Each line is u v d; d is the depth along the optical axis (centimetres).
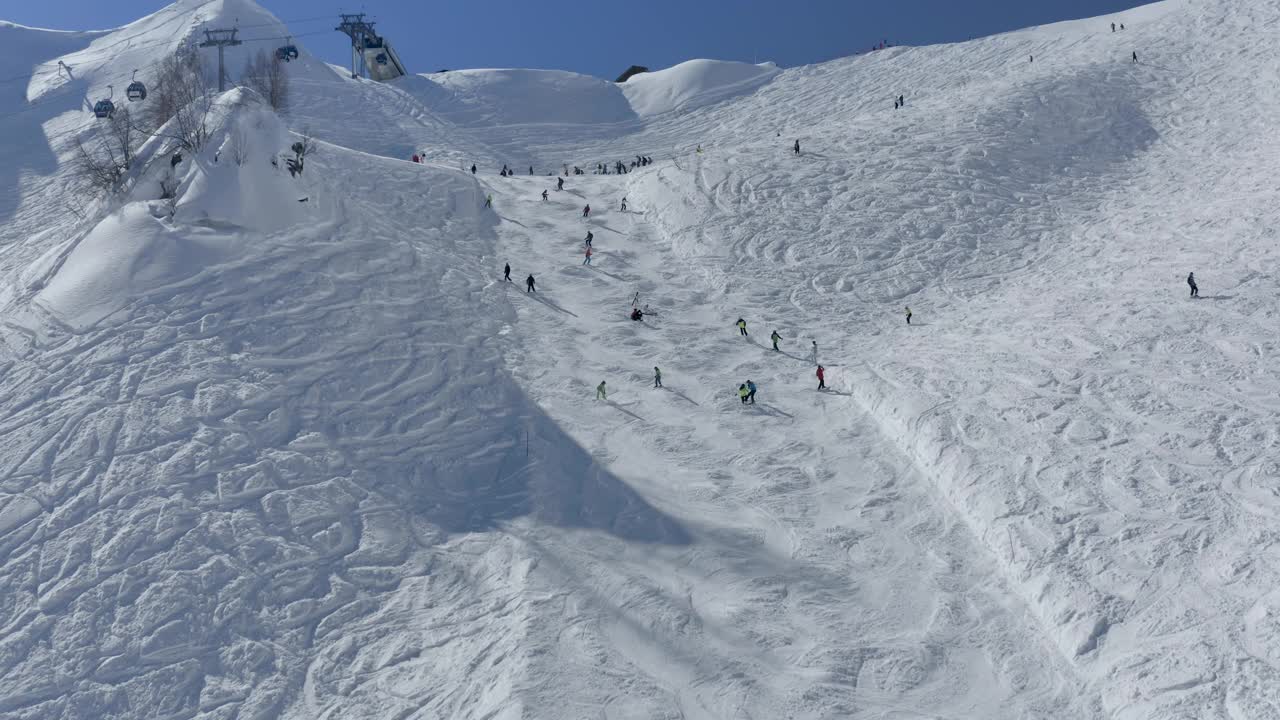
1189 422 2478
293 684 2023
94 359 3056
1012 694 1778
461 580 2319
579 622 2070
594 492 2653
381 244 4044
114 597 2222
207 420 2808
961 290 4012
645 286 4184
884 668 1880
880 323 3791
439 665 2023
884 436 2836
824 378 3316
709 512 2506
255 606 2222
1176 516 2109
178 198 3828
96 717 1958
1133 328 3120
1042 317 3438
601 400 3166
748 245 4544
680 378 3338
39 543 2380
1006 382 2906
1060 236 4472
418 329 3472
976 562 2180
